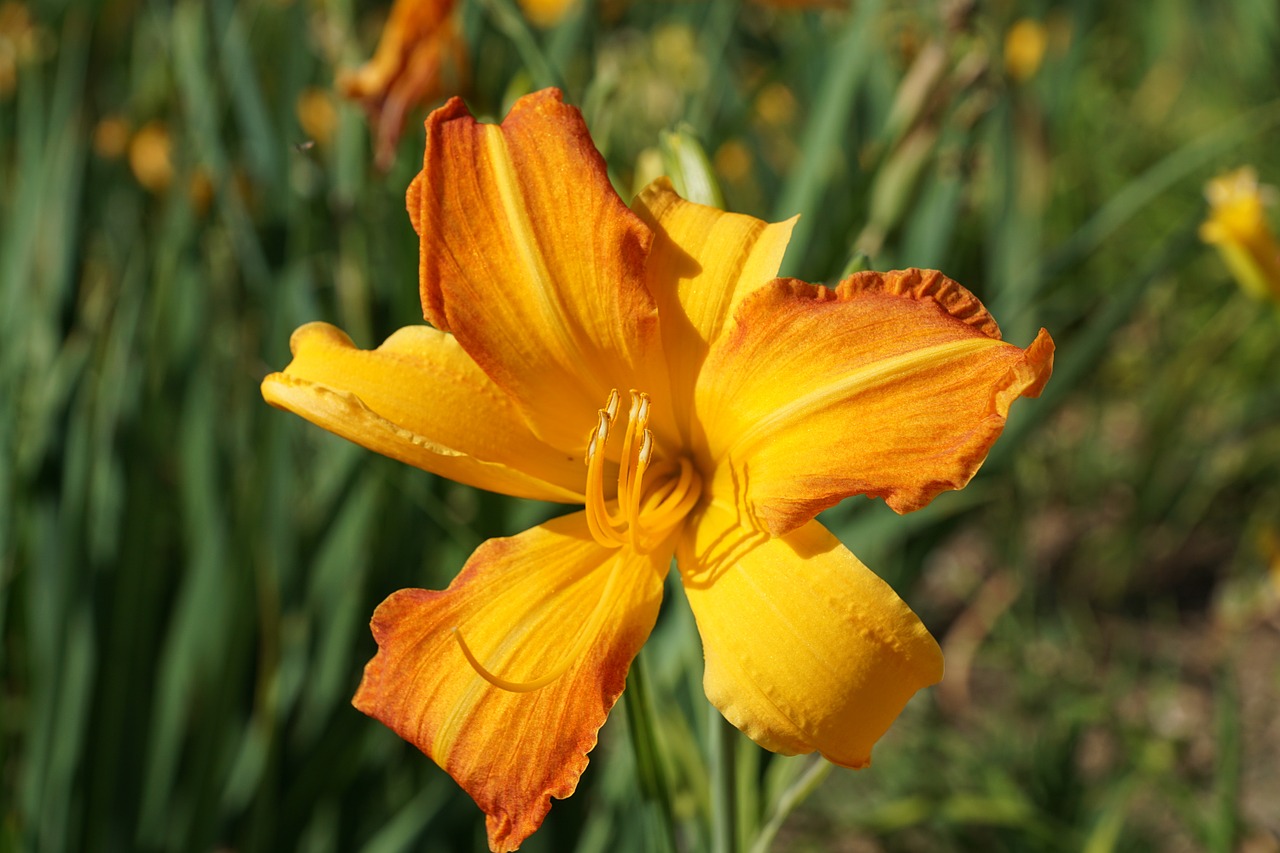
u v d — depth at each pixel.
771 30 1.08
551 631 0.43
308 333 0.46
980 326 0.42
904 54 0.84
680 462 0.45
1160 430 1.05
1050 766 0.76
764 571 0.42
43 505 0.64
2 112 0.94
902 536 0.75
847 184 0.86
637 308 0.44
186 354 0.73
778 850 0.82
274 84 0.90
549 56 0.74
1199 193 1.27
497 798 0.42
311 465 0.80
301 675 0.66
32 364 0.71
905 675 0.41
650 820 0.48
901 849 0.78
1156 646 1.01
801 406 0.42
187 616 0.64
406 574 0.68
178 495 0.74
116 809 0.64
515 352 0.44
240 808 0.67
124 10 1.01
